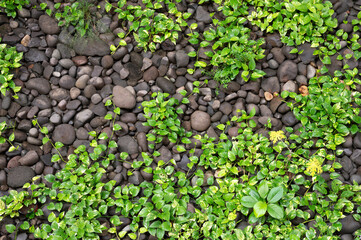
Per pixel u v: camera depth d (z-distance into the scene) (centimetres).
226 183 142
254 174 146
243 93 156
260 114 155
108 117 151
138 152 150
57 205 140
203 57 160
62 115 154
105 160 146
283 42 159
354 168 146
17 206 139
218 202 139
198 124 152
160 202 138
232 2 162
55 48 161
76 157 147
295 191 142
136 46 162
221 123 154
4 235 139
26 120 152
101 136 148
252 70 157
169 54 161
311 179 144
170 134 149
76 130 152
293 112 152
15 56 157
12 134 149
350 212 140
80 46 161
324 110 150
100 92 157
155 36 160
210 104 156
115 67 160
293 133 150
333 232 138
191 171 147
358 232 138
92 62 161
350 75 155
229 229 137
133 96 155
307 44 159
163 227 136
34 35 162
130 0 167
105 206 139
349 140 148
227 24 164
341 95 150
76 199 139
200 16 165
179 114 154
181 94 155
